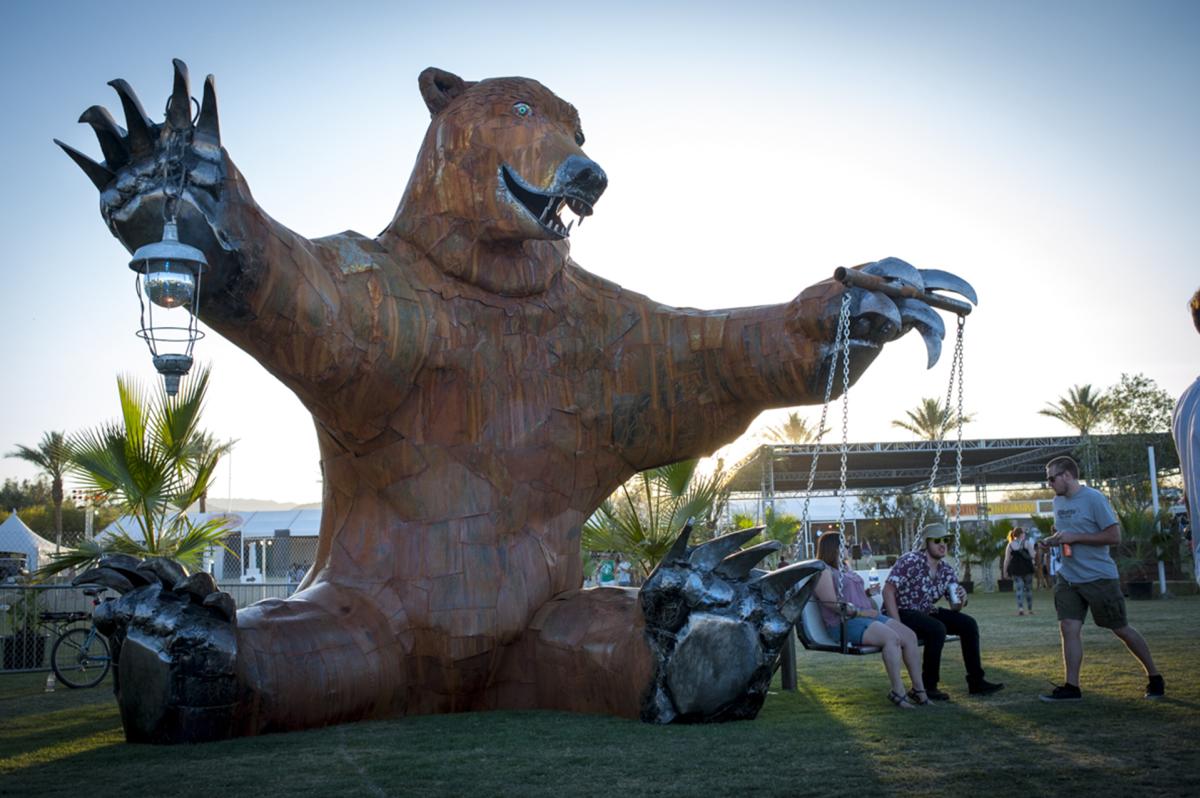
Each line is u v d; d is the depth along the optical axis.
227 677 5.58
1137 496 29.36
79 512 53.59
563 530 6.95
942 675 8.35
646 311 7.30
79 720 7.10
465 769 4.64
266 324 5.67
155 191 5.08
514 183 6.48
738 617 5.71
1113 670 8.05
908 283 6.80
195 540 11.69
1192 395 4.04
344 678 6.03
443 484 6.54
